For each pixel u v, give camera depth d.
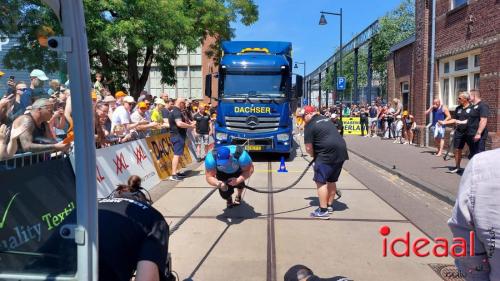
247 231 6.26
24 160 3.90
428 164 11.86
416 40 17.12
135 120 10.16
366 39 29.91
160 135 11.30
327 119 7.06
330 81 51.75
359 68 45.31
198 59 43.81
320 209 6.94
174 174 10.35
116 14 17.94
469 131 9.76
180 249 5.51
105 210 2.49
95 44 16.91
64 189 3.11
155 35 18.25
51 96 3.24
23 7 2.56
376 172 11.40
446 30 14.42
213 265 4.98
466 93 9.91
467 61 13.30
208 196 8.52
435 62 15.43
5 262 2.35
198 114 15.12
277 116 13.62
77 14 2.04
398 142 19.12
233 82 13.79
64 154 3.61
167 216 7.05
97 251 2.06
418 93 17.02
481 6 11.90
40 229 3.01
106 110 7.92
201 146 15.46
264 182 10.11
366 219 6.88
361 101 47.12
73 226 2.05
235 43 14.74
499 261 1.95
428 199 8.22
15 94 3.29
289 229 6.36
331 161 6.86
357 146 17.36
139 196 2.95
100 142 7.83
